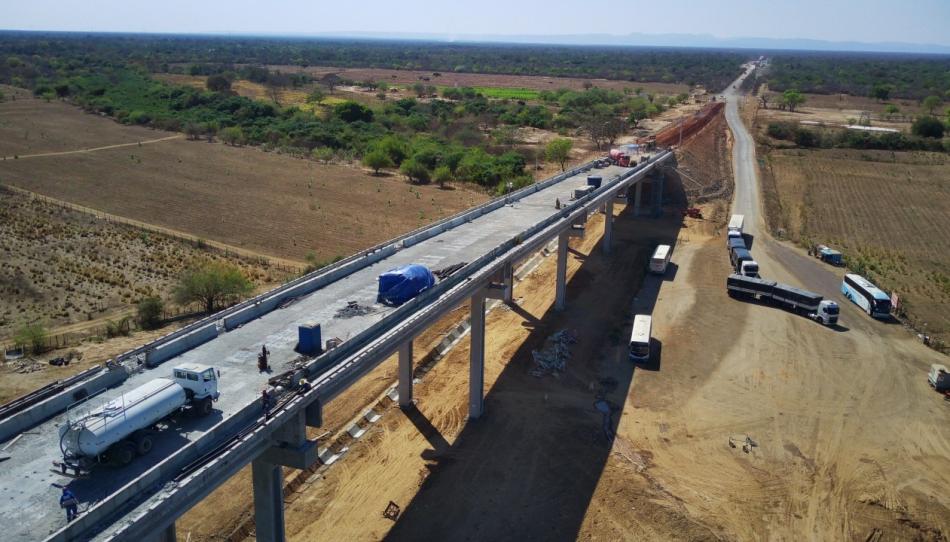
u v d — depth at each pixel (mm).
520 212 67812
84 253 78250
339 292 42469
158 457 24922
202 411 27375
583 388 53938
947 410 51656
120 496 21891
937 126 162625
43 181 110562
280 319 37812
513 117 189500
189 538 35625
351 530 37344
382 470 42781
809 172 134000
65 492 21062
